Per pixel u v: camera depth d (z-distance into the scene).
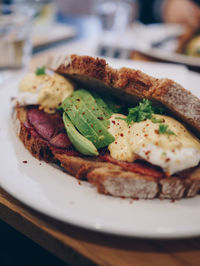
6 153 0.20
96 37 0.63
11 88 0.29
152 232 0.15
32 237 0.18
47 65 0.26
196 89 0.32
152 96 0.20
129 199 0.18
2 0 0.54
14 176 0.18
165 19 0.78
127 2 0.70
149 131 0.19
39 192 0.17
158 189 0.18
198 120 0.20
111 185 0.18
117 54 0.48
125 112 0.23
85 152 0.20
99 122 0.20
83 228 0.16
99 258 0.16
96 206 0.17
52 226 0.17
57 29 0.60
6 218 0.19
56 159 0.21
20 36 0.38
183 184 0.18
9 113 0.25
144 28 0.61
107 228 0.15
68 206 0.16
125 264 0.15
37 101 0.24
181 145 0.18
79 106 0.21
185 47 0.54
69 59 0.23
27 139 0.21
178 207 0.17
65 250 0.16
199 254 0.16
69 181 0.19
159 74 0.34
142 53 0.48
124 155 0.19
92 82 0.23
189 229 0.15
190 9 0.72
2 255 0.23
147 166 0.19
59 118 0.23
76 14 1.05
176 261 0.16
